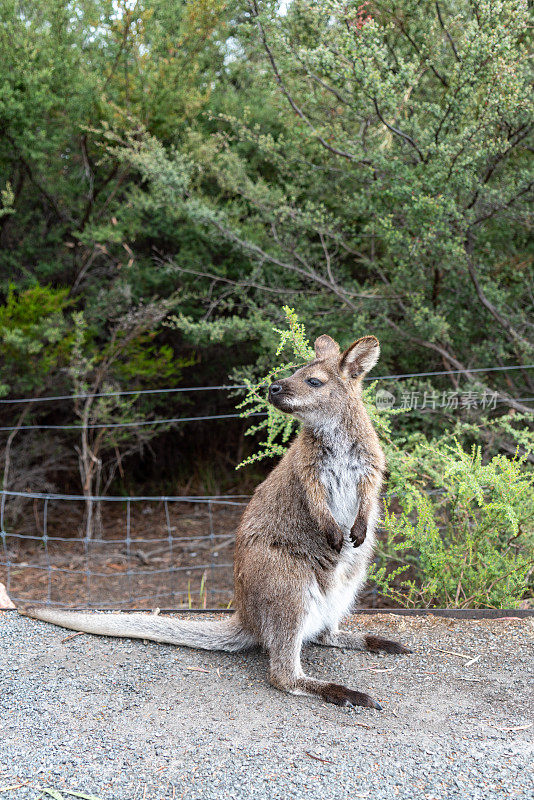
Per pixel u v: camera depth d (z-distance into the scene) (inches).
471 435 249.4
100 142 310.0
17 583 271.4
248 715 125.7
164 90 293.1
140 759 111.5
